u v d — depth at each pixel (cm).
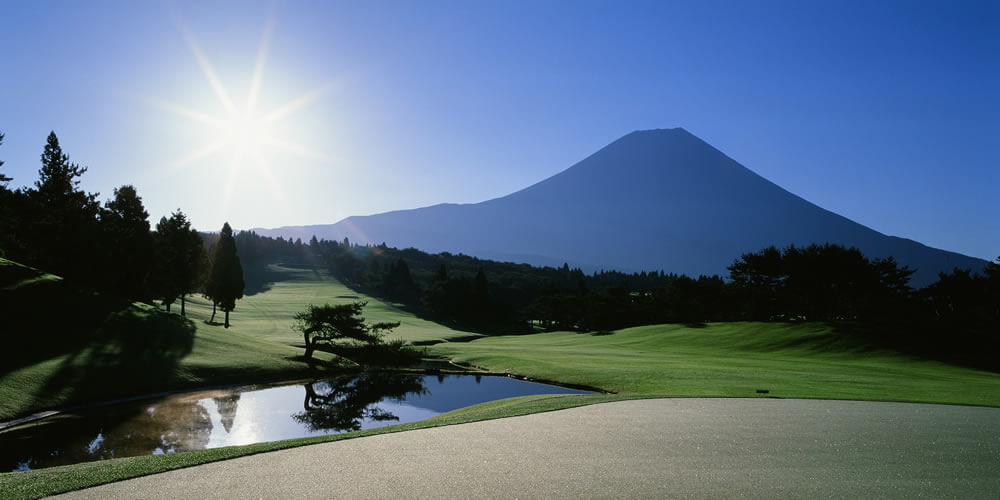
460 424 1670
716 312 11206
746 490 1012
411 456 1247
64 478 1041
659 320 12025
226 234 7344
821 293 8269
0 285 3809
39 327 3322
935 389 2880
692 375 3434
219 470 1116
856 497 981
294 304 11575
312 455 1252
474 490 995
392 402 3105
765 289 9575
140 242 5650
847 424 1711
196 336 4197
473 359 5056
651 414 1880
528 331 13788
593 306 12344
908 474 1132
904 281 8450
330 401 3081
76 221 5000
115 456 1855
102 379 2875
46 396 2512
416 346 6481
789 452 1316
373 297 15175
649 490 1005
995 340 5338
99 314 3866
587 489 1007
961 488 1041
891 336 5578
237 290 7306
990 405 2256
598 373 3712
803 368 3991
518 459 1226
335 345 4997
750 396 2444
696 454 1286
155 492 965
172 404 2744
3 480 1043
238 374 3550
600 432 1547
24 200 4938
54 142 5262
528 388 3591
